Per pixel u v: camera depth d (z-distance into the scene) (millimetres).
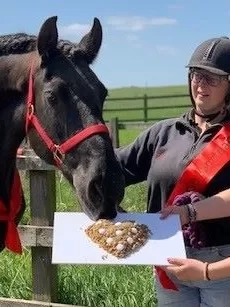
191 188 2768
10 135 3109
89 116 2744
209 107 2738
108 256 2459
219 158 2715
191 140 2850
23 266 4961
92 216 2641
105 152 2686
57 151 2812
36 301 4477
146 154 3039
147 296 4371
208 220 2768
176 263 2484
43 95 2850
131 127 13258
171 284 2750
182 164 2812
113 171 2670
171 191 2869
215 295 2787
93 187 2648
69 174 2812
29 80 2947
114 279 4645
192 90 2779
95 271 4777
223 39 2748
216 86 2697
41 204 4391
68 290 4637
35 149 2959
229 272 2498
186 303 2900
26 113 2990
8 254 5203
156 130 3004
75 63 2852
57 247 2486
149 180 2953
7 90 3062
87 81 2805
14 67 3041
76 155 2738
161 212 2705
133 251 2490
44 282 4453
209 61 2689
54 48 2857
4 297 4730
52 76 2818
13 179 3230
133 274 4738
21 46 3100
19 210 3281
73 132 2748
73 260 2434
